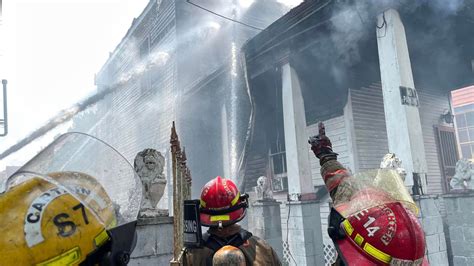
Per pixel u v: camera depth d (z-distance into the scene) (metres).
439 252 6.55
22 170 0.86
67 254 0.77
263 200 9.77
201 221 1.96
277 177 12.95
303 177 9.46
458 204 7.27
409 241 1.05
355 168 10.40
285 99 10.21
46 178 0.84
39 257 0.73
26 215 0.76
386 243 1.05
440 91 13.59
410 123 6.91
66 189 0.84
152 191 3.57
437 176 12.48
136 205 1.04
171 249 3.51
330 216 1.23
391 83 7.21
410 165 6.76
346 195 1.24
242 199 2.02
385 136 11.27
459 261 7.19
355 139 10.62
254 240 1.99
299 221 8.93
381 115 11.41
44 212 0.78
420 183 6.69
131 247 0.97
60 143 0.96
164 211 3.62
